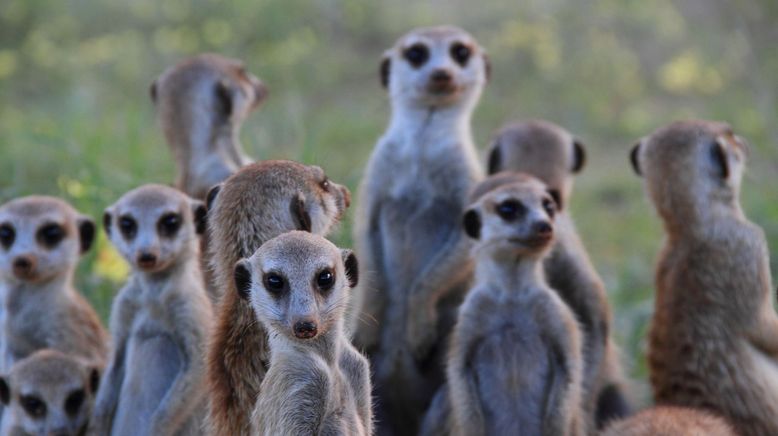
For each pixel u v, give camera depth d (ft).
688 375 35.68
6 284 36.73
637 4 86.02
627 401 37.73
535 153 39.68
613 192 63.57
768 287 35.70
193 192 40.47
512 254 32.96
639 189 63.16
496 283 33.40
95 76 79.56
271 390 24.27
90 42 85.10
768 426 35.12
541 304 33.12
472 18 88.02
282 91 75.72
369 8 87.35
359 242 39.70
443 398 34.99
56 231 36.42
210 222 28.22
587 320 37.09
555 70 78.79
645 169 37.17
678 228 36.29
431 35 40.40
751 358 35.40
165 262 32.22
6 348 36.76
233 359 26.48
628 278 50.03
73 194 44.86
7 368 36.65
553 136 40.19
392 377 38.60
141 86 78.48
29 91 79.00
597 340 36.88
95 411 32.50
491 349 33.27
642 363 42.96
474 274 36.22
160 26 86.48
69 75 79.30
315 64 79.10
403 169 39.52
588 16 85.76
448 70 38.91
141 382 32.12
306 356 24.30
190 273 32.99
